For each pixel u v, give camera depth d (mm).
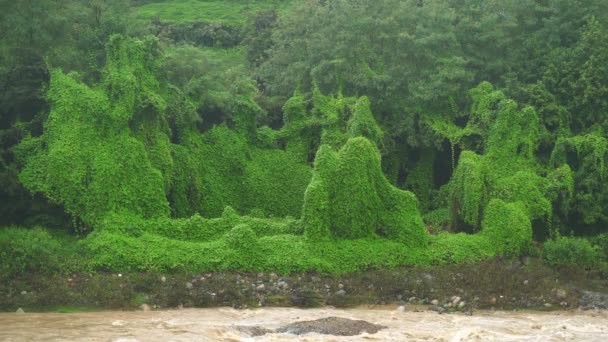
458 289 28422
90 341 18156
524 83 39938
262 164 38219
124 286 26344
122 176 31047
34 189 30422
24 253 26312
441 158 42406
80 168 30703
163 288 26578
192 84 38156
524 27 41688
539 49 40375
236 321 22609
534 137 36812
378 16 40844
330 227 30828
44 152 31266
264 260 28719
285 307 26531
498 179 35188
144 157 31750
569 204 35000
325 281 28422
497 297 27891
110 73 32438
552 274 30250
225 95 38812
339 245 30156
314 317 23812
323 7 43188
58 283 25859
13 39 32688
